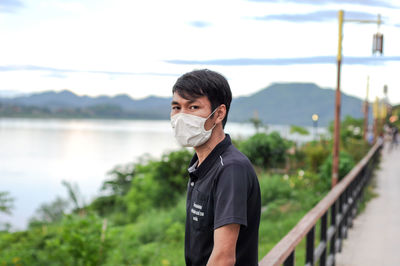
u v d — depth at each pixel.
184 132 1.65
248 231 1.63
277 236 8.92
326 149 19.53
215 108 1.65
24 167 70.25
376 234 7.98
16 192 40.25
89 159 85.81
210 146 1.70
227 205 1.49
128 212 15.38
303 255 7.21
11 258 7.18
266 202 12.25
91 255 6.69
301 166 18.84
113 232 7.18
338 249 6.67
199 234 1.63
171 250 8.57
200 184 1.63
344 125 47.06
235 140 19.17
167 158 15.72
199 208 1.62
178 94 1.66
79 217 7.68
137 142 167.62
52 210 14.27
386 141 48.34
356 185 9.81
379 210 10.40
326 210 4.57
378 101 37.97
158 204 15.04
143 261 7.61
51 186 45.38
